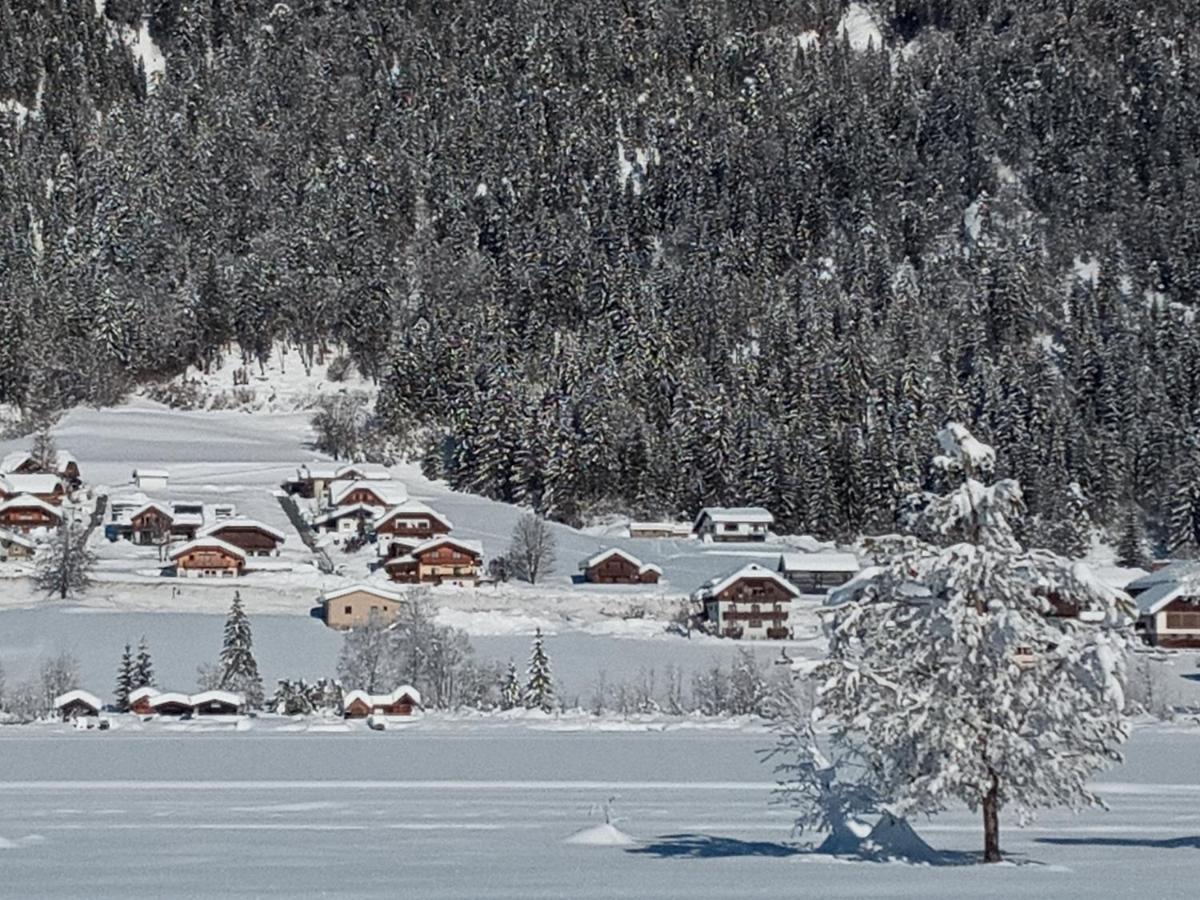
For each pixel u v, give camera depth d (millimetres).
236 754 102250
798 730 45375
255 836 51500
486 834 52625
